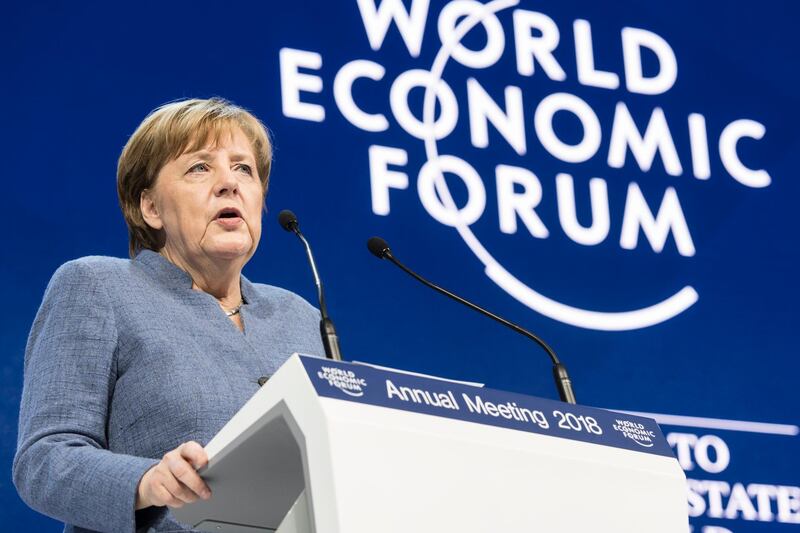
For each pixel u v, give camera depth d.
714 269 11.97
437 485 3.50
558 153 11.72
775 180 12.52
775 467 11.41
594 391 11.16
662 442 4.16
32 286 9.40
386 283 10.74
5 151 9.59
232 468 3.75
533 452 3.75
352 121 11.01
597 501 3.81
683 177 12.16
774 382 11.75
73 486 4.43
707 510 11.02
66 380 5.00
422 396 3.64
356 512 3.33
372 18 11.36
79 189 9.74
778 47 13.01
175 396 4.99
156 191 5.80
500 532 3.57
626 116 12.11
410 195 11.05
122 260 5.58
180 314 5.36
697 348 11.62
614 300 11.48
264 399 3.55
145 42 10.34
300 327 5.83
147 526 4.66
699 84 12.55
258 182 5.94
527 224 11.40
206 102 6.02
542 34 12.05
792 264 12.26
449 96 11.45
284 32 10.95
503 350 10.98
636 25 12.49
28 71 9.84
